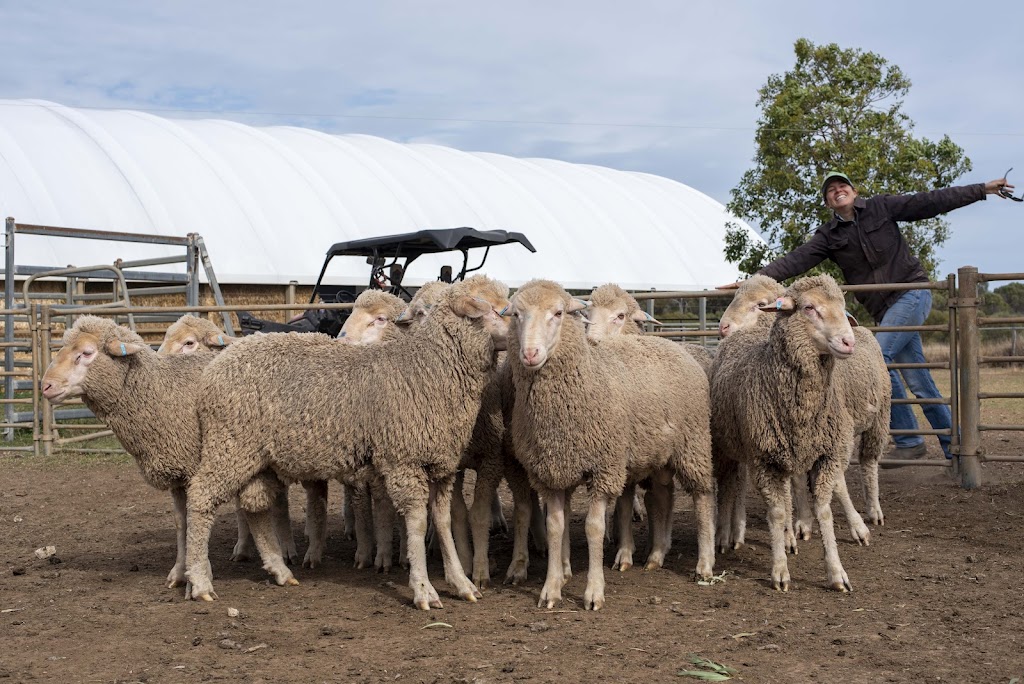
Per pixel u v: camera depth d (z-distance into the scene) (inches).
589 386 241.9
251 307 492.4
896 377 438.9
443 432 249.1
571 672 195.6
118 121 1279.5
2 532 358.3
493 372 271.3
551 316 235.8
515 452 257.3
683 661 200.8
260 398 256.2
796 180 936.9
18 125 1144.8
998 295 1659.7
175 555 318.7
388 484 250.8
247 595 263.7
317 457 256.1
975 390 401.1
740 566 288.0
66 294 701.9
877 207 402.0
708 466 277.4
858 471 448.1
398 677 195.2
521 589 265.9
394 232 1273.4
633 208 1665.8
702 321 863.1
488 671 197.2
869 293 412.8
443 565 293.6
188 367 280.2
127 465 517.3
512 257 1368.1
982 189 385.4
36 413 562.3
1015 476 425.7
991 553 294.5
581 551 313.6
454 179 1496.1
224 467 257.6
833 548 260.2
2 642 222.7
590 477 248.8
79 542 340.5
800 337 254.8
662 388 269.1
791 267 413.1
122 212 1051.3
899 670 193.3
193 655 211.6
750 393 266.7
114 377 264.5
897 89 954.1
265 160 1301.7
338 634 225.5
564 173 1752.0
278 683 193.2
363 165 1418.6
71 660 209.5
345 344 266.7
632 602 248.8
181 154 1214.9
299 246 1158.3
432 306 257.1
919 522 339.6
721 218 1803.6
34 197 1003.9
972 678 188.1
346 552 323.0
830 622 227.6
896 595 250.7
